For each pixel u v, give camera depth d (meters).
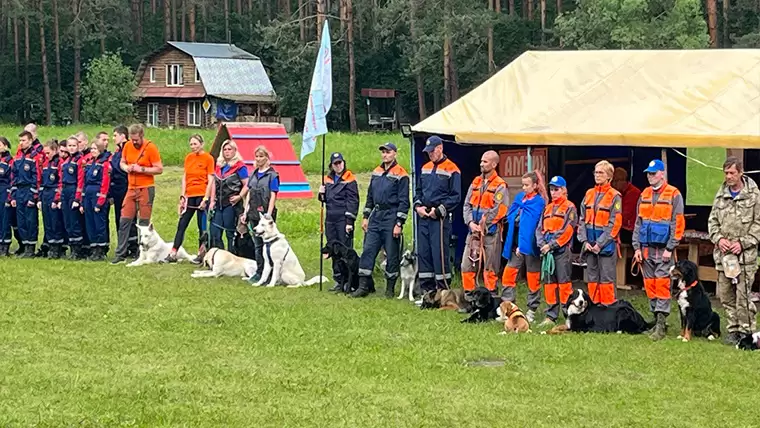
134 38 72.31
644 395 8.26
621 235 14.39
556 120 13.23
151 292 12.96
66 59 69.19
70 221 15.95
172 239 18.67
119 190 16.12
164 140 39.53
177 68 64.81
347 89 65.00
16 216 16.17
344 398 7.94
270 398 7.91
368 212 13.30
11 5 61.56
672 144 12.13
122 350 9.52
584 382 8.67
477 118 14.03
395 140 42.47
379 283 14.40
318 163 32.69
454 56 56.72
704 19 53.00
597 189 11.30
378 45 63.78
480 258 11.99
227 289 13.41
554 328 10.91
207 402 7.76
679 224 10.70
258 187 14.65
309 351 9.66
